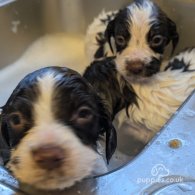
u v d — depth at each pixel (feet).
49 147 1.91
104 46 4.23
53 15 4.62
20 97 2.26
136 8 3.71
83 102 2.30
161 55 3.72
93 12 4.65
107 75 3.69
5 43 4.34
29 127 2.17
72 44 4.76
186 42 4.07
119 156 3.10
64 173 1.88
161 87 3.62
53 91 2.24
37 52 4.64
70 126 2.18
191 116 2.24
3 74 4.39
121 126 3.50
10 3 4.22
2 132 2.49
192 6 3.88
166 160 1.99
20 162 1.93
